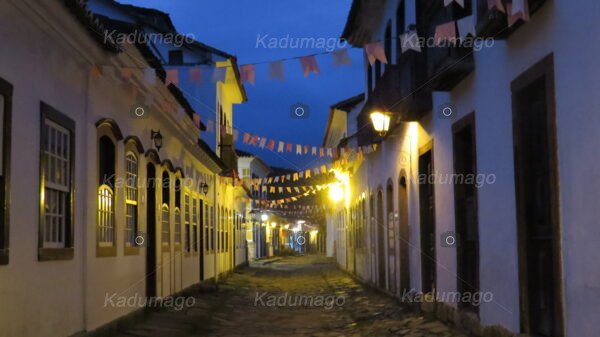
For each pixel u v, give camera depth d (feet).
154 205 45.21
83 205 30.58
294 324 45.60
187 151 58.65
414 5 42.86
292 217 185.57
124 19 73.56
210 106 81.20
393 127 47.67
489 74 29.40
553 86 22.52
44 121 25.80
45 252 25.70
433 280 41.45
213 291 66.80
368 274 69.82
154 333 37.14
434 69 35.40
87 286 30.63
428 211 43.29
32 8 23.75
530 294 25.52
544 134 25.13
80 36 28.14
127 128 38.19
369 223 68.69
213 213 76.43
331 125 105.50
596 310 19.79
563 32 21.70
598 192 19.56
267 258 170.60
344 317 48.85
